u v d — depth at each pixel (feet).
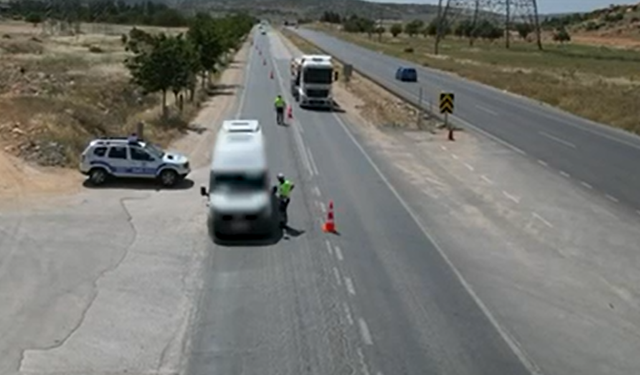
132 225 81.92
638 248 79.25
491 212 91.76
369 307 60.90
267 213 79.20
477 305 62.08
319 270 69.41
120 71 226.38
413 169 115.85
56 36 405.80
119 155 98.84
